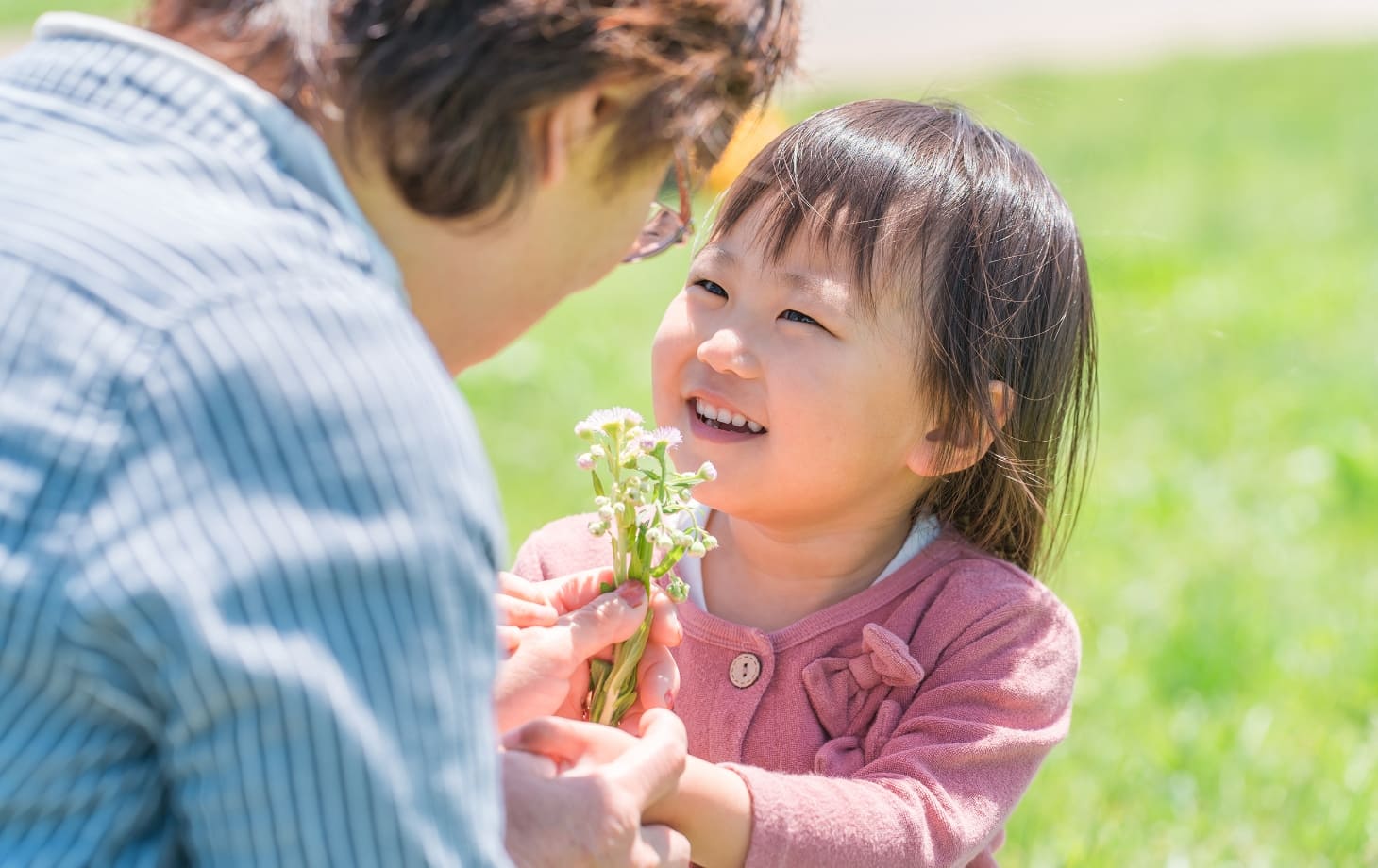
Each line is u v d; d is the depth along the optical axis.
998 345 1.72
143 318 1.02
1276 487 4.12
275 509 1.01
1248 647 3.14
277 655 0.99
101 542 0.99
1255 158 9.08
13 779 1.06
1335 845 2.51
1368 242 6.99
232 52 1.15
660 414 1.71
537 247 1.21
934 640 1.68
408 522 1.04
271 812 1.01
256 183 1.10
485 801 1.08
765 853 1.45
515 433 4.61
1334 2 16.89
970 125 1.81
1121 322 5.75
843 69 13.29
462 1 1.11
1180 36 15.05
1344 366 5.16
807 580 1.77
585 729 1.38
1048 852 2.48
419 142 1.11
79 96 1.14
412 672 1.03
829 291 1.63
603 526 1.53
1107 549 3.68
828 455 1.63
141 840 1.10
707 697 1.72
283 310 1.04
